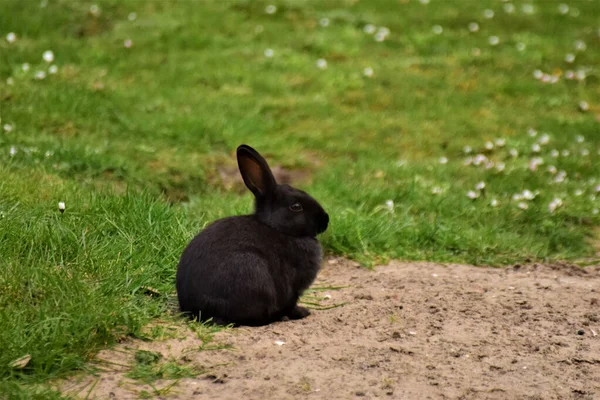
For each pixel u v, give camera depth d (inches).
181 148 780.0
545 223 660.7
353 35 1202.0
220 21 1208.2
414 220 649.0
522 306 463.2
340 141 871.1
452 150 864.3
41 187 557.9
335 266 555.8
